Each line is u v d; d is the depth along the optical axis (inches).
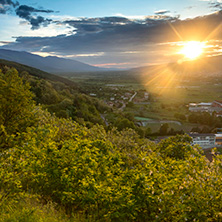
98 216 242.5
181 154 418.3
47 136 354.9
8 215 198.1
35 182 285.9
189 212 231.0
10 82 444.5
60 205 265.4
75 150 268.2
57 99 3380.9
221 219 230.2
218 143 3353.8
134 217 227.5
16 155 295.7
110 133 648.4
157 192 233.6
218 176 252.4
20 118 448.8
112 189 233.8
